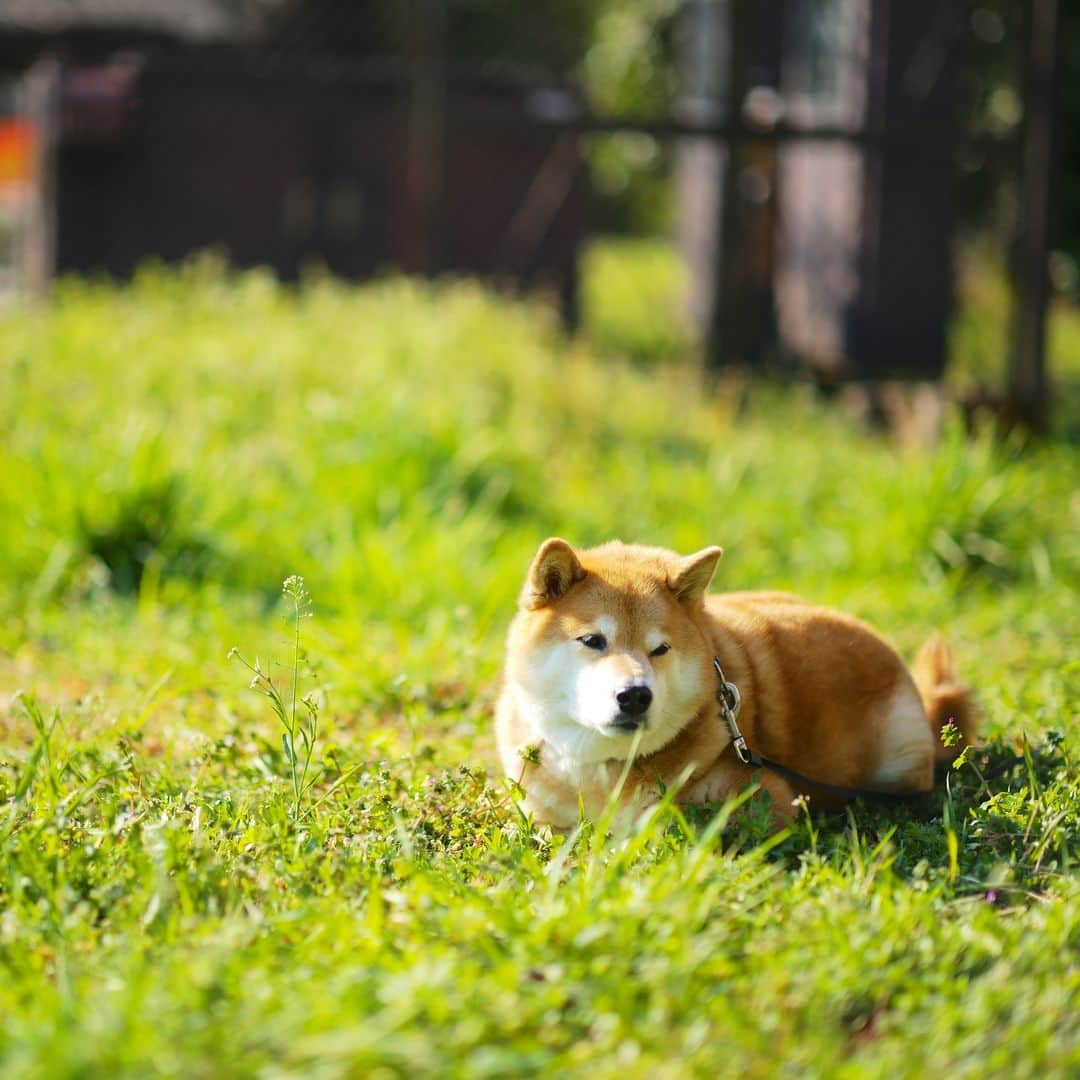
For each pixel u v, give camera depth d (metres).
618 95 31.52
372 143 23.61
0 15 23.69
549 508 12.52
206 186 23.03
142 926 4.89
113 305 17.39
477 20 32.16
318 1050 3.92
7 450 11.84
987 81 23.66
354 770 6.48
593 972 4.51
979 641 9.60
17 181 23.22
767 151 22.84
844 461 14.21
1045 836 5.81
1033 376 17.67
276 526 11.16
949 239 20.50
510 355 16.02
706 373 18.44
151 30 23.91
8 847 5.43
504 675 6.50
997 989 4.61
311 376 14.52
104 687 8.55
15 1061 3.88
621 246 44.16
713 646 6.32
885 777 6.83
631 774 6.05
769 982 4.54
